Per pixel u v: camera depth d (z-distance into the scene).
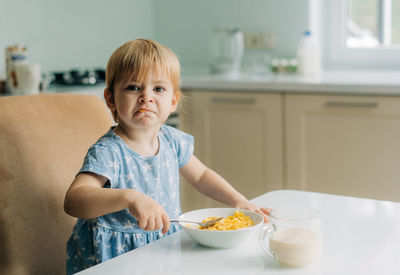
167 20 3.40
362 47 2.99
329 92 2.40
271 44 3.11
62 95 1.30
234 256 0.87
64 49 2.83
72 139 1.25
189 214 1.01
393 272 0.80
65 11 2.82
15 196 1.13
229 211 1.02
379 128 2.33
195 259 0.86
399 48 2.89
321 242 0.83
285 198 1.20
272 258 0.85
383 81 2.36
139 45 1.13
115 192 0.94
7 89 2.24
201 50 3.32
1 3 2.48
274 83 2.51
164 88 1.12
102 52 3.07
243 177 2.67
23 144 1.16
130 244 1.13
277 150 2.56
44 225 1.18
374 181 2.38
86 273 0.81
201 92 2.70
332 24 3.04
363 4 2.97
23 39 2.60
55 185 1.20
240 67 3.22
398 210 1.09
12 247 1.12
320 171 2.49
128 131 1.18
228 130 2.67
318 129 2.46
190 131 2.76
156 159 1.20
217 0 3.22
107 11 3.08
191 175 1.32
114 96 1.14
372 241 0.92
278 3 3.06
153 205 0.90
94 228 1.11
